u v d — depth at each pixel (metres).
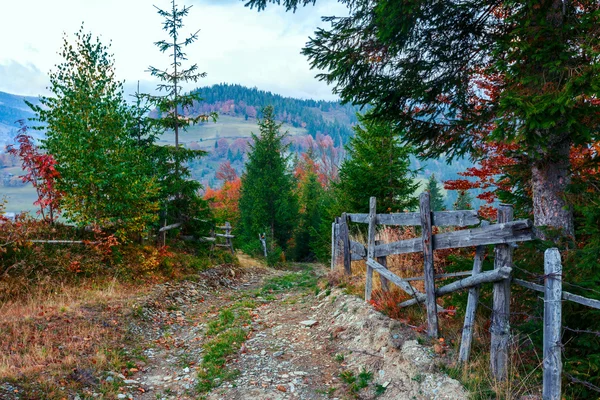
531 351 4.50
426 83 6.30
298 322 7.53
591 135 4.48
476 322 5.22
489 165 7.26
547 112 4.18
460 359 4.63
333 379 5.15
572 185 4.98
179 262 12.98
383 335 5.57
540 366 4.27
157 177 12.77
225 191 42.09
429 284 5.33
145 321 7.93
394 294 6.74
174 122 13.18
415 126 6.60
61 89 10.35
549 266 3.64
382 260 7.01
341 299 7.75
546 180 5.20
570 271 4.29
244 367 5.62
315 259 31.44
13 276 8.34
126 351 6.28
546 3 4.44
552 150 4.98
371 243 7.12
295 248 32.69
